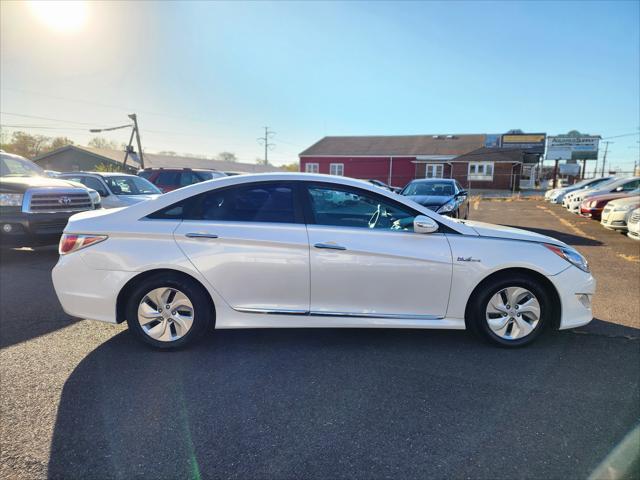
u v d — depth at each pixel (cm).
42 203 680
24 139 5584
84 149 4059
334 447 239
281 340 389
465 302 357
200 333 362
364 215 360
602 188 1593
